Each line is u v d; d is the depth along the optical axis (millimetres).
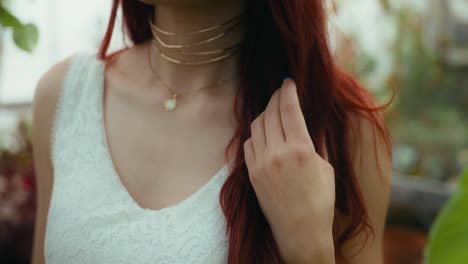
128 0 798
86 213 710
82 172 741
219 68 748
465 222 332
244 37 746
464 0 3117
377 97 2740
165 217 688
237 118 725
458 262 331
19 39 754
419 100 2898
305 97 716
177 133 735
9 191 1522
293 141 655
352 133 734
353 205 729
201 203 692
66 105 792
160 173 721
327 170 669
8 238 1505
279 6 697
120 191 716
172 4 677
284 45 721
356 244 761
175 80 753
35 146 823
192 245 674
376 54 2861
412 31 2947
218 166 716
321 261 650
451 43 3086
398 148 2777
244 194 681
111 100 782
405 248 1747
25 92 2561
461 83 2998
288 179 649
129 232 687
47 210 821
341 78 758
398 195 1871
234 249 659
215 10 727
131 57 807
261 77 735
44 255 798
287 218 649
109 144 757
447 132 2791
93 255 693
